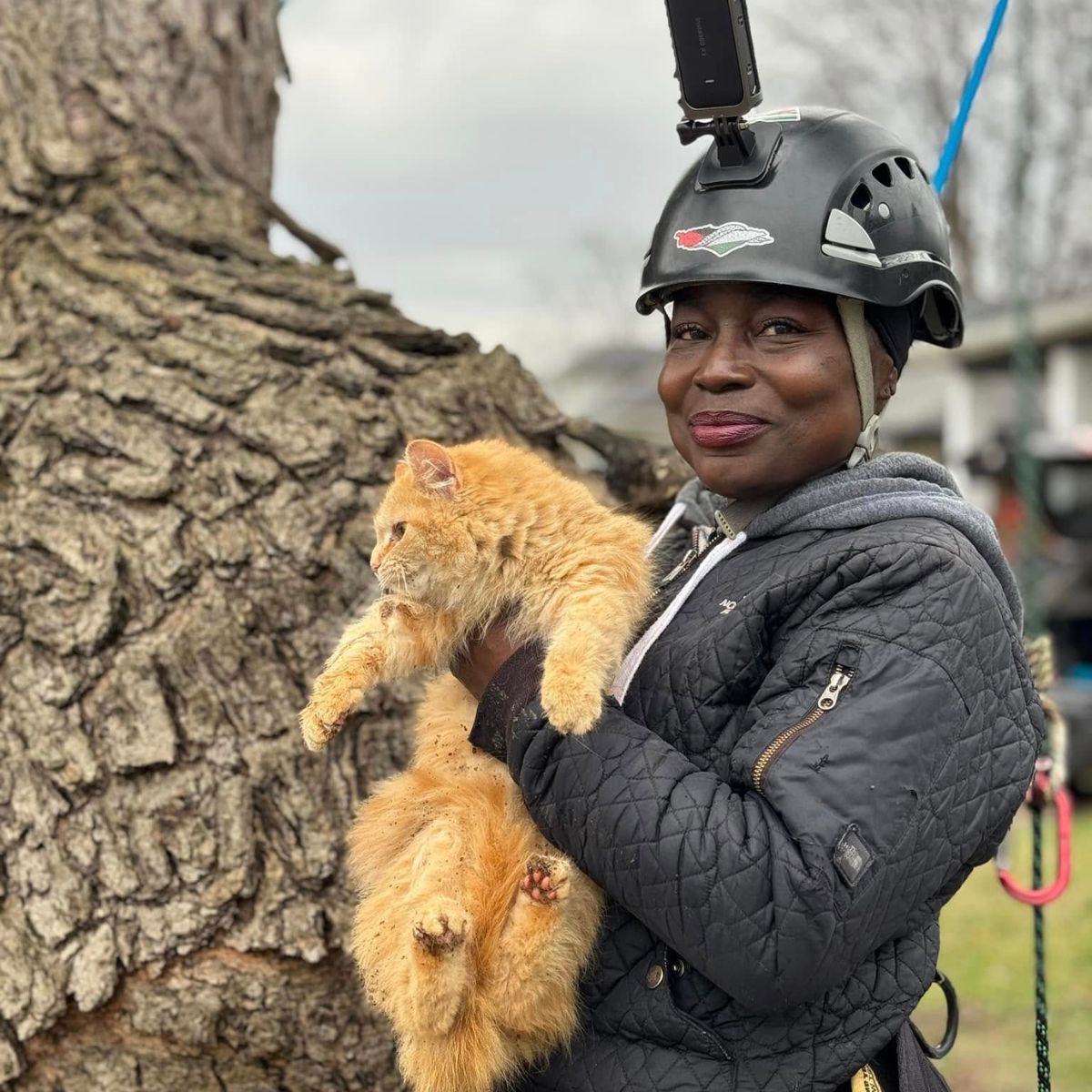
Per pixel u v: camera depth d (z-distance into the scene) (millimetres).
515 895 1827
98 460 2842
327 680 1911
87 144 3539
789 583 1678
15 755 2531
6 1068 2354
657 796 1557
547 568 1894
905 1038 1726
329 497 2865
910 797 1509
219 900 2463
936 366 19234
